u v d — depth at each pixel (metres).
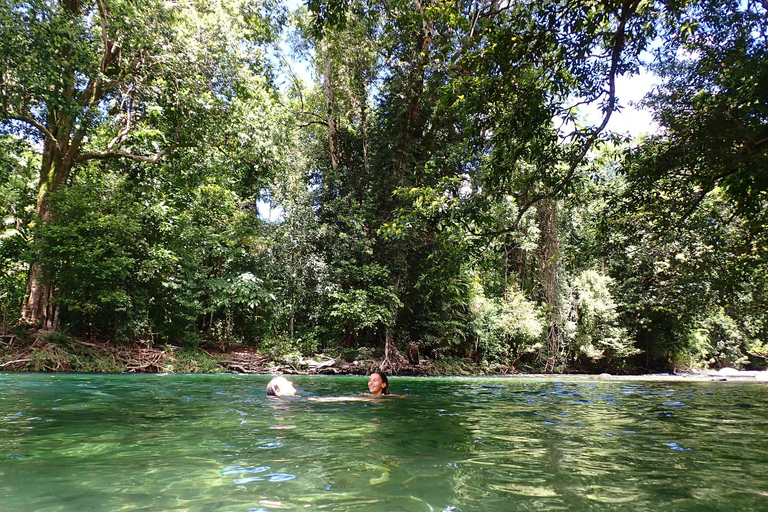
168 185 13.77
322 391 6.54
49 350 9.98
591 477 2.07
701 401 5.90
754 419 4.20
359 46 14.67
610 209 8.16
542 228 18.17
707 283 9.23
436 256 6.80
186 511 1.55
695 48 6.03
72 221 10.42
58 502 1.63
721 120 5.59
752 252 7.80
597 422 3.91
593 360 19.06
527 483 1.96
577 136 5.57
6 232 11.38
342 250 14.77
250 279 13.33
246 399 5.19
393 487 1.88
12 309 11.98
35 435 2.92
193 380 8.04
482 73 5.58
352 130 17.12
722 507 1.66
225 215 15.84
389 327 14.73
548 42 4.99
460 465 2.28
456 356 16.62
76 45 9.16
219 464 2.22
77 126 10.47
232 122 12.08
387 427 3.46
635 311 18.31
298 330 14.80
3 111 9.91
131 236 10.92
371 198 15.21
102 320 11.44
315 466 2.22
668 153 6.23
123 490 1.79
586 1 4.66
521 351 17.36
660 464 2.35
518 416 4.24
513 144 5.77
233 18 12.00
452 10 8.89
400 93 14.24
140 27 9.89
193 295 12.59
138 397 5.18
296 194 15.12
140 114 12.08
